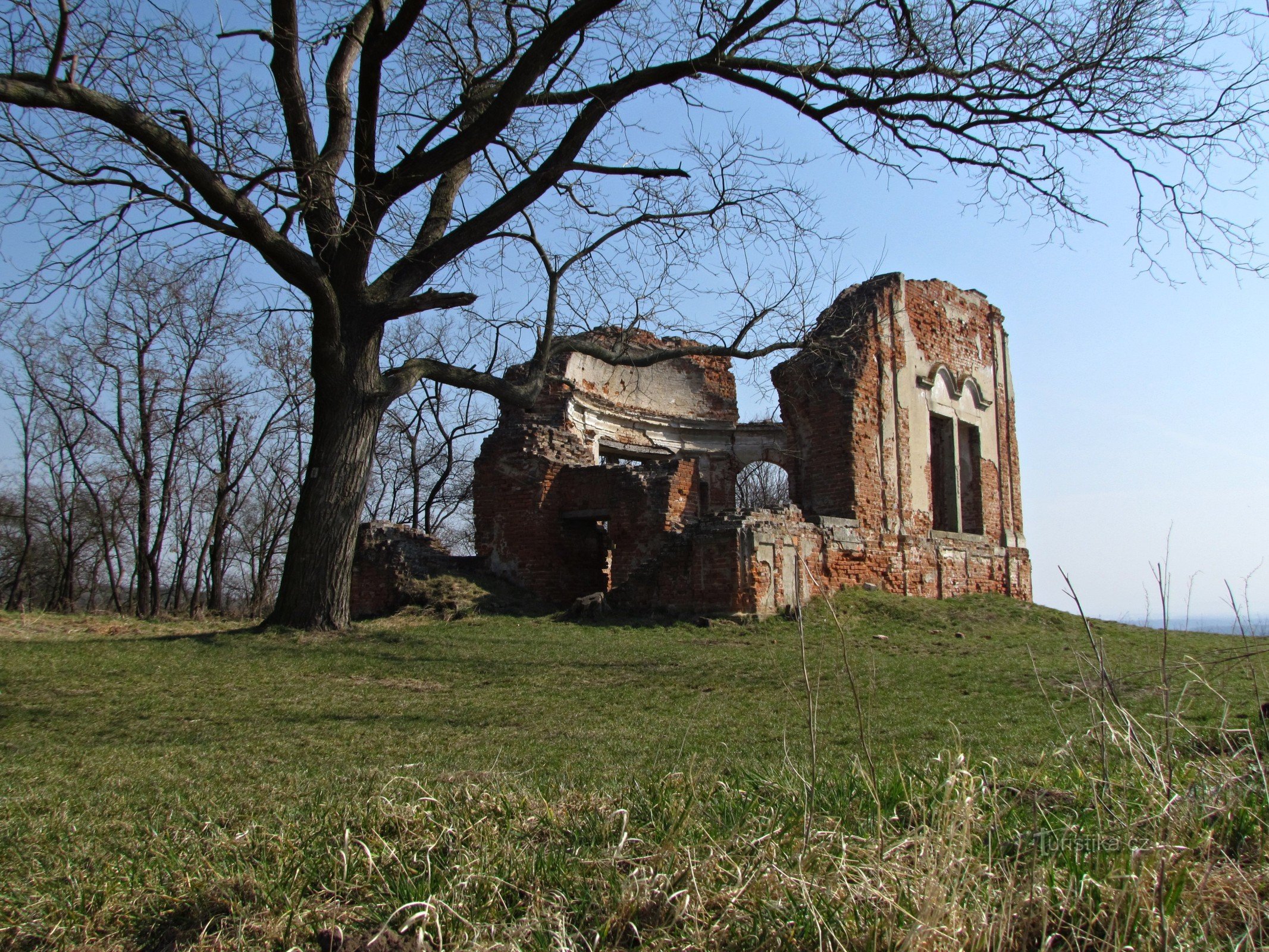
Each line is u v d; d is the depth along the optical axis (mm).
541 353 16203
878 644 15469
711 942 3045
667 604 18156
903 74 13656
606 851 3754
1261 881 3338
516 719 8672
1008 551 25812
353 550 15172
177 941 3199
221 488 33094
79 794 5832
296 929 3152
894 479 21984
